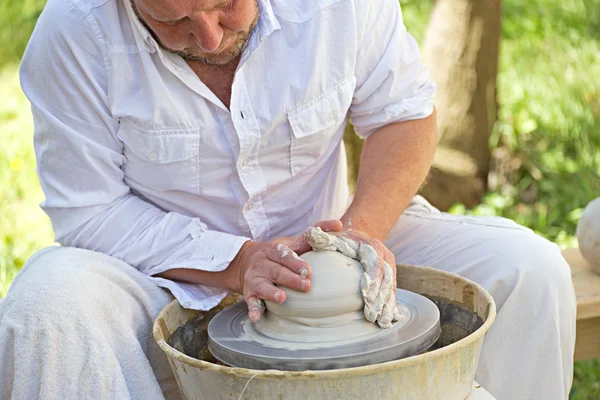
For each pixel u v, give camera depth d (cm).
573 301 197
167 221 201
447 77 425
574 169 459
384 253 175
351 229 197
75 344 169
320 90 199
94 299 175
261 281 167
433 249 217
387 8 208
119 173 201
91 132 193
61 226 200
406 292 185
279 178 208
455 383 152
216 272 193
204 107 192
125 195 205
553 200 434
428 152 217
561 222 418
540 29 565
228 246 192
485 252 205
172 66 186
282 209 216
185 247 197
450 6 420
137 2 172
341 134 220
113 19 186
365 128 221
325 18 195
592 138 487
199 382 153
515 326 195
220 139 196
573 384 279
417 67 217
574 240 390
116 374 170
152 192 206
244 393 146
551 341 192
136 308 188
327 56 197
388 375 141
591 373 282
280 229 220
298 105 197
